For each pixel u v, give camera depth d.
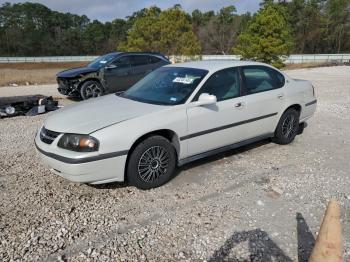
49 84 17.97
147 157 4.31
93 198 4.23
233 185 4.56
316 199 4.17
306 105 6.32
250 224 3.65
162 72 5.50
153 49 35.91
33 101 9.28
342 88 13.67
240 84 5.23
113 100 5.02
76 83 10.90
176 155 4.66
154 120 4.28
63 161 3.95
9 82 18.19
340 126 7.52
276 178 4.76
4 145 6.25
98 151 3.93
